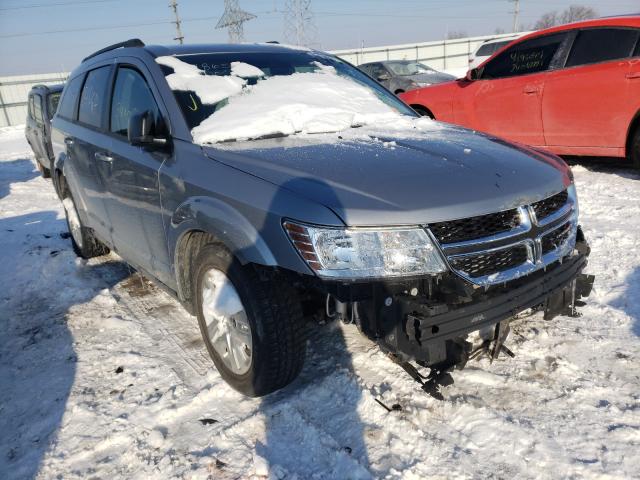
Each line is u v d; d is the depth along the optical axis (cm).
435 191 207
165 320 342
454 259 201
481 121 695
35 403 264
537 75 624
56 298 394
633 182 572
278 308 223
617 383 244
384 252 197
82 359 301
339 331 301
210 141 265
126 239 348
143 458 218
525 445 209
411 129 301
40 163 955
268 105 297
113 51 371
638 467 196
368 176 215
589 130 585
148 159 290
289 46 388
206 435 228
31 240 558
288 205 207
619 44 558
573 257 248
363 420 228
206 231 243
